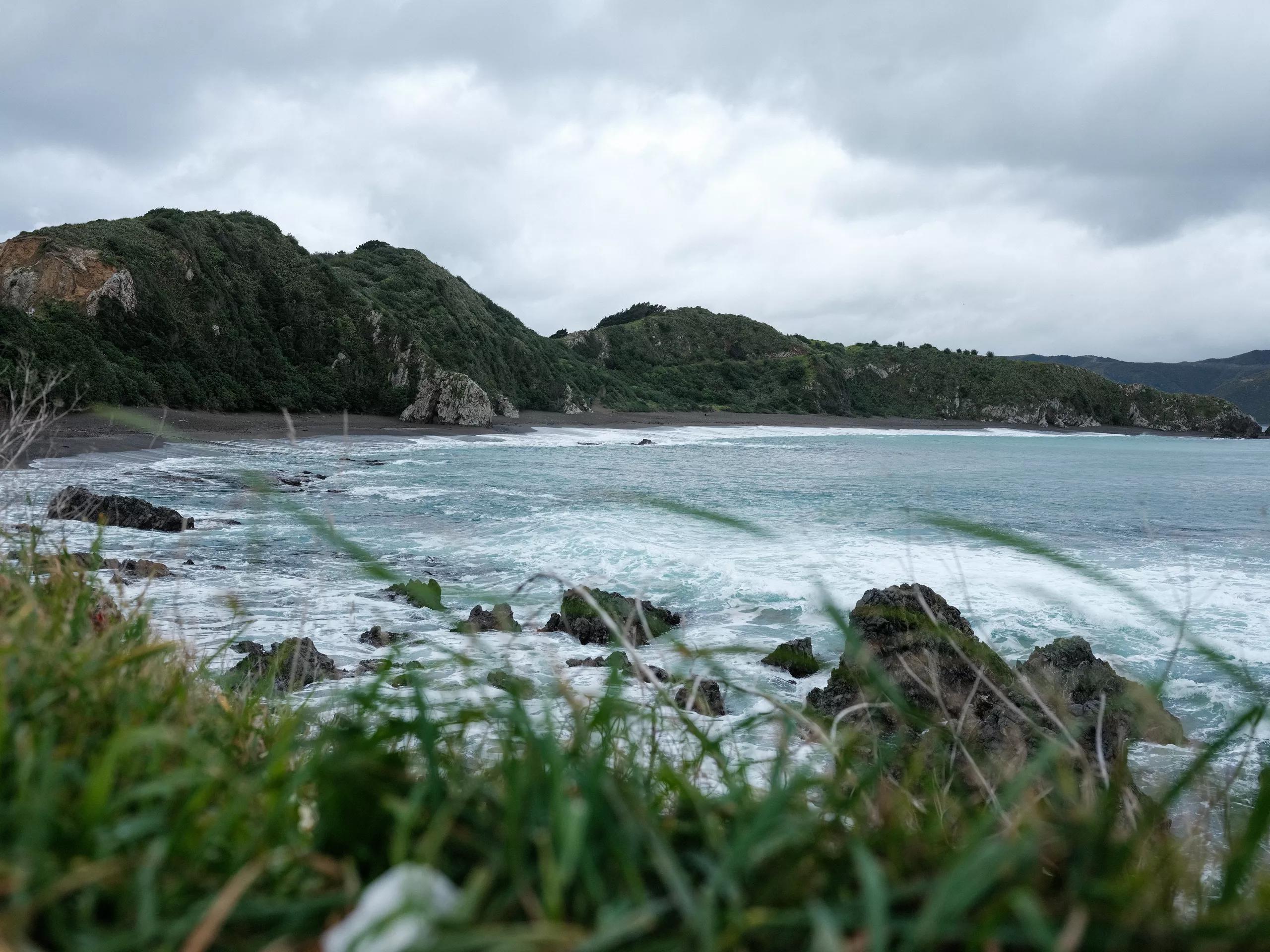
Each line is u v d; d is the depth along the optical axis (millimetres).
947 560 15633
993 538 1848
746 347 136625
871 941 823
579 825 971
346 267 86000
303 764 1979
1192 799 3029
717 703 6594
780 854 1133
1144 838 1416
